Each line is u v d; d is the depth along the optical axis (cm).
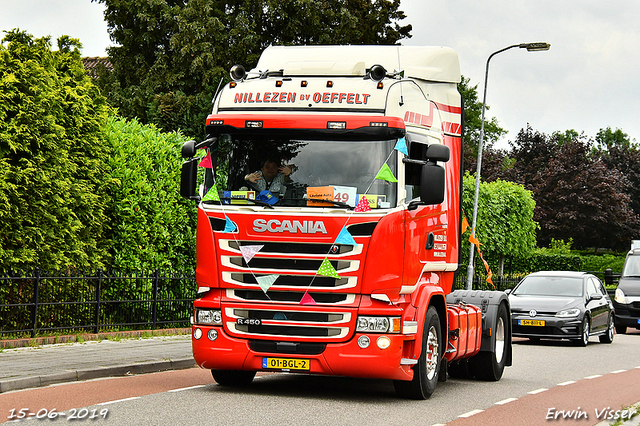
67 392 1140
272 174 1123
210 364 1142
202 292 1149
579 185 7269
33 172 1670
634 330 3384
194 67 3856
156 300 2017
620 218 7425
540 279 2614
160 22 4131
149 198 1994
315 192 1105
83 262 1812
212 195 1138
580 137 7656
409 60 1336
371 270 1090
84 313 1825
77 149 1842
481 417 1064
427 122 1245
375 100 1130
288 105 1143
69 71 1892
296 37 4116
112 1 4088
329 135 1118
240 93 1167
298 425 939
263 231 1109
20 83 1666
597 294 2598
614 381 1523
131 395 1134
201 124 3816
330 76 1192
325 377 1455
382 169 1100
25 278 1619
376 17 4384
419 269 1179
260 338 1117
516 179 7356
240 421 952
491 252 3788
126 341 1808
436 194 1096
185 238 2139
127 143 1991
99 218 1900
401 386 1176
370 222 1093
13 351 1534
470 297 1540
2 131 1619
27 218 1666
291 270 1100
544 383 1483
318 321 1097
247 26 3950
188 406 1048
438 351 1240
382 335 1088
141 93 3991
